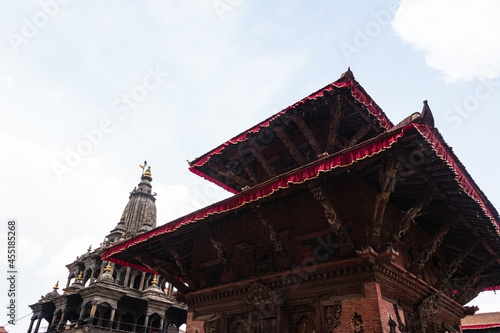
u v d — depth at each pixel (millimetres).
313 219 12125
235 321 12734
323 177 9648
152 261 15430
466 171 10789
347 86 11500
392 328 9336
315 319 10430
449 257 16781
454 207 11352
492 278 15961
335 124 12133
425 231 15250
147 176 72312
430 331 12141
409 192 11758
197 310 14250
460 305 15281
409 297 11523
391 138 8211
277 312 11367
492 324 37219
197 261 15352
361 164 8992
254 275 12766
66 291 50094
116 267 49969
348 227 10969
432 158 8781
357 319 9570
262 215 11633
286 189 10312
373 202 11906
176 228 12719
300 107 12633
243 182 15406
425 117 8102
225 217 15125
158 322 49406
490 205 12070
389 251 9531
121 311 46906
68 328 43719
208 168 16750
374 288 9578
